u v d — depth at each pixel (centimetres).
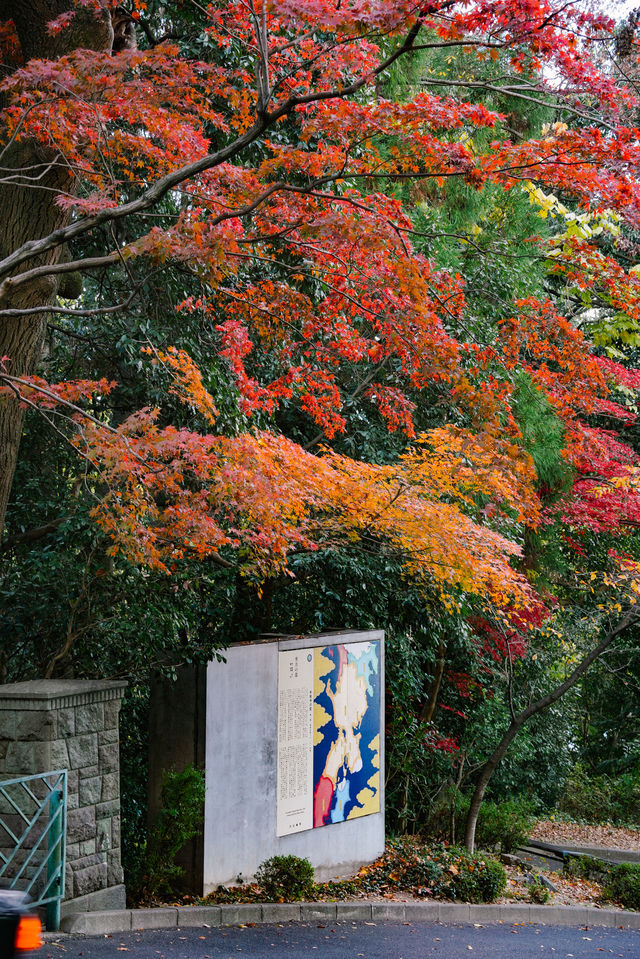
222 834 927
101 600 927
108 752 794
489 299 1238
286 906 893
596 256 723
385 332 721
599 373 791
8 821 724
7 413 735
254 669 973
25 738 728
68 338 1070
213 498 707
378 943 823
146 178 923
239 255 698
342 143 668
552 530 1536
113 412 1148
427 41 1133
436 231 1265
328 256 753
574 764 2242
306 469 908
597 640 2005
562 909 1088
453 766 1538
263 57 571
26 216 730
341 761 1090
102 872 777
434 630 1330
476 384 984
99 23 736
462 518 1047
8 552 1063
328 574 1164
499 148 635
